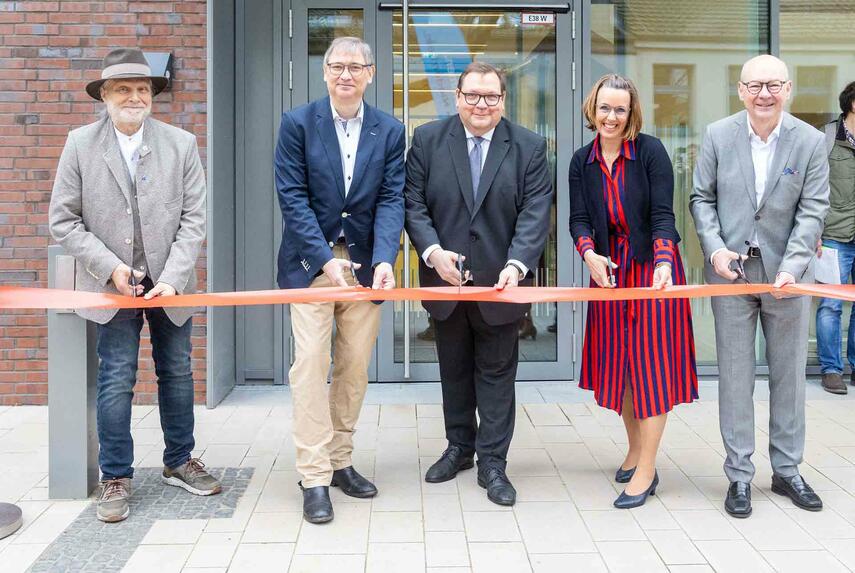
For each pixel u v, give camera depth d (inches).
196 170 137.8
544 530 126.7
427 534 125.3
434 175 137.5
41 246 196.7
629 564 115.6
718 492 142.3
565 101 219.8
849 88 207.5
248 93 213.5
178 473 144.0
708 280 138.8
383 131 135.8
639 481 136.5
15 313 198.4
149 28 195.9
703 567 114.7
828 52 227.8
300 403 131.4
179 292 131.7
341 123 135.3
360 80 130.3
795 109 228.8
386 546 121.3
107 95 130.9
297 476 150.7
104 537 124.7
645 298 129.3
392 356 219.9
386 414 191.3
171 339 139.6
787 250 131.3
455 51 218.2
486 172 135.4
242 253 214.7
